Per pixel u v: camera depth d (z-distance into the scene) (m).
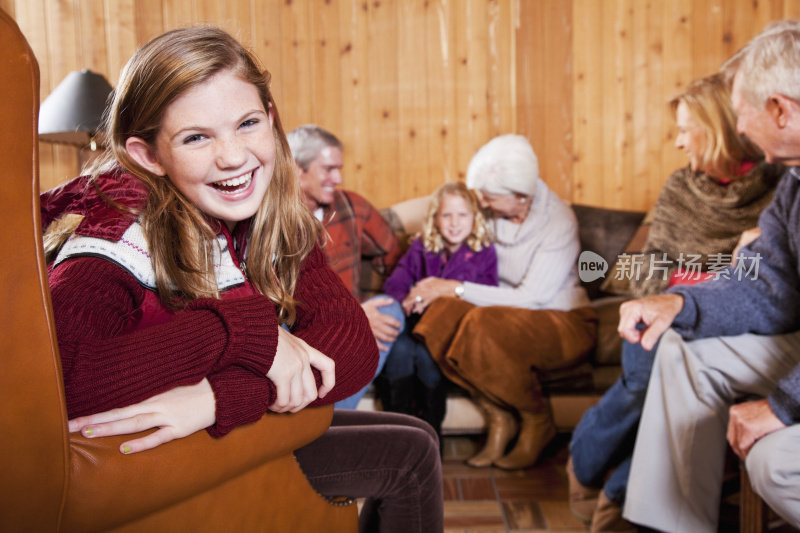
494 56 3.27
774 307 1.48
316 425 0.91
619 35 3.20
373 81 3.32
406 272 2.54
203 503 0.78
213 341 0.74
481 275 2.45
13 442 0.58
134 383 0.69
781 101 1.58
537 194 2.49
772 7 3.11
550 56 3.24
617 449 1.72
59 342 0.69
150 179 0.86
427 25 3.28
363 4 3.29
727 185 2.02
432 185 3.34
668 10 3.16
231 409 0.75
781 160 1.66
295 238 1.02
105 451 0.65
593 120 3.25
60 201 0.91
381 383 2.25
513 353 2.15
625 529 1.68
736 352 1.48
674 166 3.22
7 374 0.57
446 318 2.23
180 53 0.79
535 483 2.07
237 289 0.95
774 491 1.18
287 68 3.34
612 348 2.30
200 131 0.79
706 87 2.07
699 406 1.49
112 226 0.81
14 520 0.59
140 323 0.84
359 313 1.02
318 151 2.33
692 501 1.50
